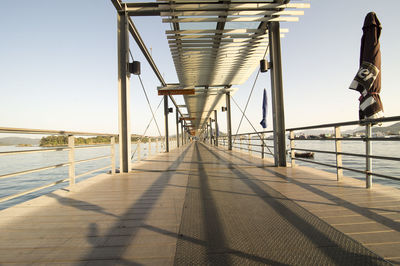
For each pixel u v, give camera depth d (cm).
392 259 129
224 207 234
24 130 238
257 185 333
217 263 129
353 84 286
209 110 1909
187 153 1097
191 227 183
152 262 133
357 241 152
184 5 469
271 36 517
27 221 204
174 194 296
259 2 485
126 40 503
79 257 141
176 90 912
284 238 159
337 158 349
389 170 1152
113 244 157
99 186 355
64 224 196
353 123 301
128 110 505
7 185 1017
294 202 245
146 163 672
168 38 579
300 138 466
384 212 207
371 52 272
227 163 618
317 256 134
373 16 273
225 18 494
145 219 205
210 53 693
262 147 707
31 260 138
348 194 271
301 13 495
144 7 496
